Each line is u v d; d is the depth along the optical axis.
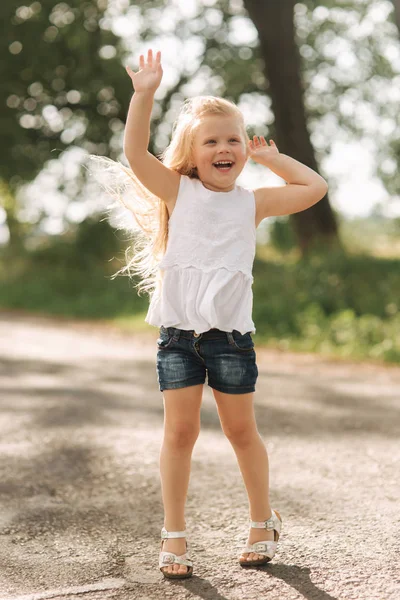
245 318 2.80
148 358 9.22
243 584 2.64
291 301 12.11
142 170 2.81
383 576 2.67
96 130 23.66
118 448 4.65
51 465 4.28
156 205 3.05
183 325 2.80
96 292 19.41
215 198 2.85
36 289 20.45
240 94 22.47
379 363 8.77
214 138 2.85
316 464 4.21
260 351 10.01
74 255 24.03
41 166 23.08
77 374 7.80
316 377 7.63
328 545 2.99
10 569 2.82
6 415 5.68
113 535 3.19
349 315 10.52
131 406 6.02
